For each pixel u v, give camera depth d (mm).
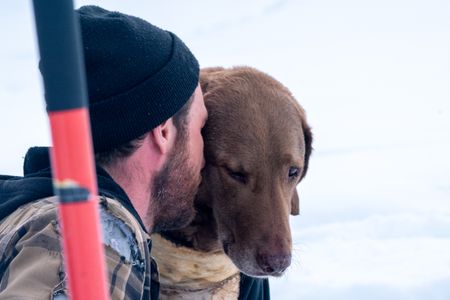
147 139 3910
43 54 1948
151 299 3994
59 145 1952
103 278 2027
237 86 5918
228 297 5965
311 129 6203
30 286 2932
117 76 3795
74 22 1959
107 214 3309
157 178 4016
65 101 1943
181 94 4004
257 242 5434
